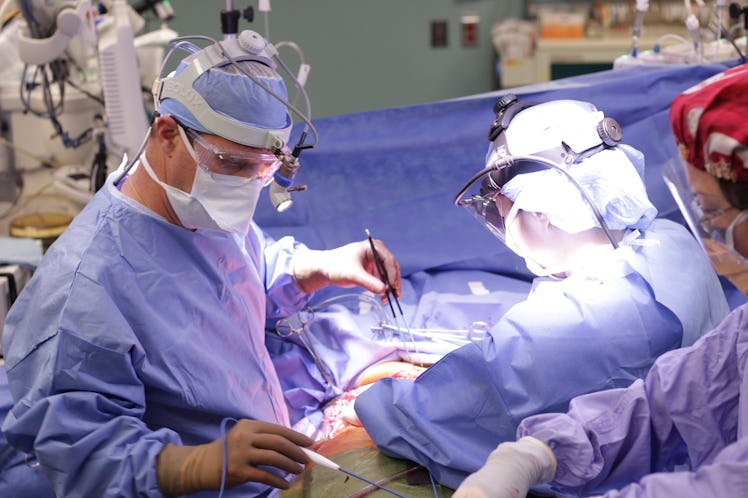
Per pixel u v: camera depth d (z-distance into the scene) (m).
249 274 1.64
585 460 1.22
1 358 1.92
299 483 1.43
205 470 1.26
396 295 1.81
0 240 2.29
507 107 1.55
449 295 1.99
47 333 1.36
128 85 2.38
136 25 2.83
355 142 2.12
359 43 4.74
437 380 1.44
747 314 1.27
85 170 2.70
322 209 2.16
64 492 1.30
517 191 1.45
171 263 1.47
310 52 4.75
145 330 1.40
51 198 2.69
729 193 1.07
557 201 1.42
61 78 2.58
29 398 1.35
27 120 2.64
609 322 1.41
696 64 2.13
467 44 4.72
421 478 1.40
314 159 2.13
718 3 2.32
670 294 1.44
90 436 1.29
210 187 1.42
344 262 1.78
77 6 2.32
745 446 1.02
